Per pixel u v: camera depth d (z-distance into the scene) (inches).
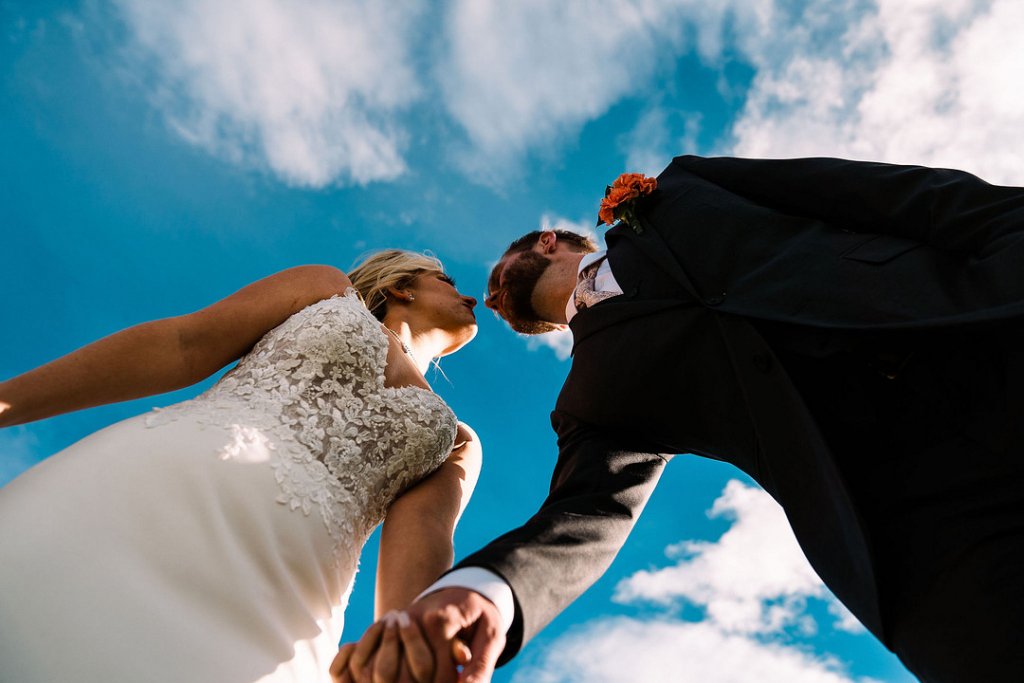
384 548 87.3
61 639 57.7
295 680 65.9
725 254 82.1
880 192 74.5
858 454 66.5
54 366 76.2
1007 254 60.8
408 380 102.1
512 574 58.5
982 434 59.7
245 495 72.8
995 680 52.7
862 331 64.2
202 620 62.9
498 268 129.9
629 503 78.5
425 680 49.4
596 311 89.3
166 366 83.7
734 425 79.3
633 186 95.3
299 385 87.1
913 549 60.4
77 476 68.9
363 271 127.3
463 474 106.3
